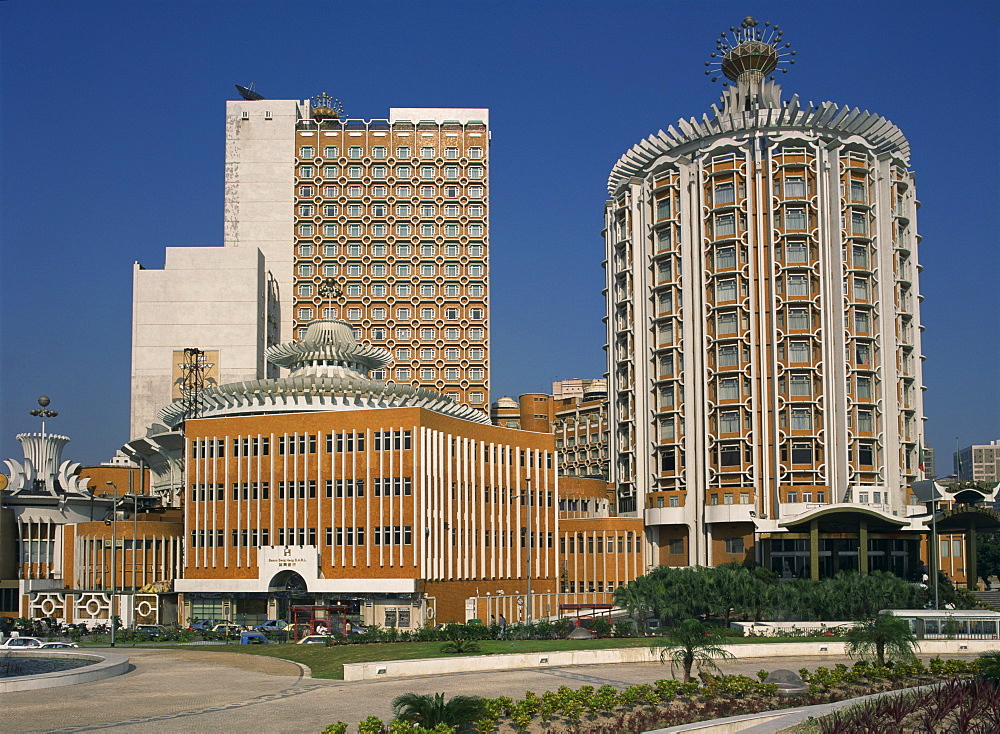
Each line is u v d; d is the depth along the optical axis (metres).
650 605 83.25
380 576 98.50
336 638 79.75
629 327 135.25
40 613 107.50
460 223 192.25
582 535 128.38
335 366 122.50
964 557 127.88
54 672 58.44
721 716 43.16
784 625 75.94
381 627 92.88
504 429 113.50
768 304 124.44
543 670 59.34
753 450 121.50
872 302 125.25
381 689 52.75
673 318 129.00
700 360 126.31
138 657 74.38
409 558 97.81
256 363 167.12
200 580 103.94
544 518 117.81
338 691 52.31
